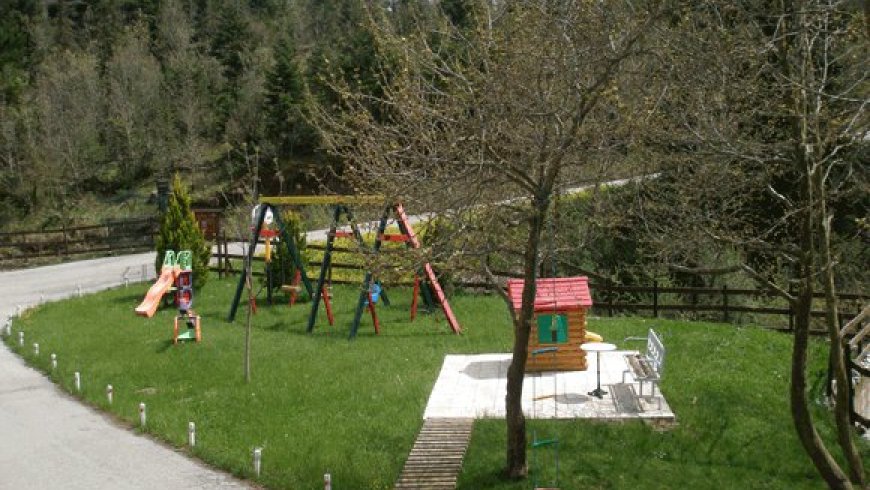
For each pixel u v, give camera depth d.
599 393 15.41
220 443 14.23
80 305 26.12
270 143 56.41
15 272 35.34
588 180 12.61
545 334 17.14
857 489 11.88
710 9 13.70
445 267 11.80
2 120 58.09
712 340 19.23
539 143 11.41
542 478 12.21
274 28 85.38
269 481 12.73
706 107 13.09
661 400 14.98
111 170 62.84
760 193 18.64
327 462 13.12
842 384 11.71
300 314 24.48
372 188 12.96
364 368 18.25
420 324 22.66
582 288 17.34
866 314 15.88
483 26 13.61
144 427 15.21
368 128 13.76
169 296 26.72
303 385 17.16
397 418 14.88
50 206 57.31
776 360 17.70
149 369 18.78
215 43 72.25
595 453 13.05
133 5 84.50
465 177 11.38
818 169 11.33
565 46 11.41
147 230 42.38
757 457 13.15
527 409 14.78
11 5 82.75
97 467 13.56
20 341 21.62
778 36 11.49
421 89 12.59
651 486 12.12
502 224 12.08
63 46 77.06
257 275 30.17
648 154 14.68
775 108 14.72
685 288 23.55
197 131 62.66
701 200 14.95
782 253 12.27
